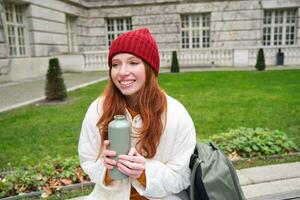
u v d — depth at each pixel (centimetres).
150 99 183
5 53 1585
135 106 191
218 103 886
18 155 484
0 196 333
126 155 165
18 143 546
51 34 2080
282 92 1059
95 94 1112
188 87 1241
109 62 191
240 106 834
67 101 982
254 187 332
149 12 2545
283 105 833
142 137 180
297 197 300
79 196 335
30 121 717
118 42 182
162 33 2556
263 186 334
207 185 174
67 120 719
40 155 483
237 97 982
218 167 182
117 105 189
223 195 177
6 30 1633
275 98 946
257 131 488
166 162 190
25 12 1847
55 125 673
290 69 1958
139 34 182
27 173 367
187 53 2447
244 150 436
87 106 888
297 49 2336
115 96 191
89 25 2652
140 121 185
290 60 2356
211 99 955
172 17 2517
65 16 2284
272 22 2483
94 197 196
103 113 189
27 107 898
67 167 391
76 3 2409
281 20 2470
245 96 998
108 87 195
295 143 495
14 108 884
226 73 1780
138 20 2575
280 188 329
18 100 1034
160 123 182
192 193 179
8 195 339
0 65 1524
